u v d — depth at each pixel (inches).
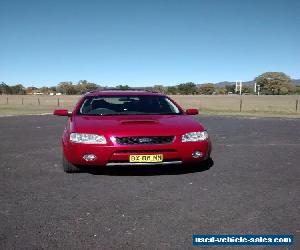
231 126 564.4
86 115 262.4
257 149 341.4
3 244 135.9
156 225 152.9
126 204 179.8
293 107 1406.3
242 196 192.1
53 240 138.9
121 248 131.8
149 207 175.3
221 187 208.8
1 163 280.8
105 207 175.6
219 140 403.9
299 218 160.7
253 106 1507.1
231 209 172.2
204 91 5905.5
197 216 163.2
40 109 1222.9
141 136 221.6
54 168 261.7
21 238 140.9
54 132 491.8
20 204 180.9
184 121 244.8
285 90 5905.5
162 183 217.3
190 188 206.8
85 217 162.6
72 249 131.3
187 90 5521.7
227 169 255.0
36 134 468.4
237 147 353.4
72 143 226.8
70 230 148.2
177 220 158.4
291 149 342.0
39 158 301.3
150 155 221.3
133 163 221.5
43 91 5442.9
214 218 160.7
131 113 265.0
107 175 236.5
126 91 304.2
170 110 273.7
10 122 651.5
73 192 200.7
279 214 165.6
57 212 169.2
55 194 197.3
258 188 207.3
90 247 132.8
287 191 201.5
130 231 146.9
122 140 221.0
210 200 185.5
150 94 294.5
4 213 168.4
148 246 133.3
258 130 506.3
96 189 205.9
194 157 230.2
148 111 269.0
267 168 259.0
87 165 227.3
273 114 927.7
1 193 200.1
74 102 2070.6
